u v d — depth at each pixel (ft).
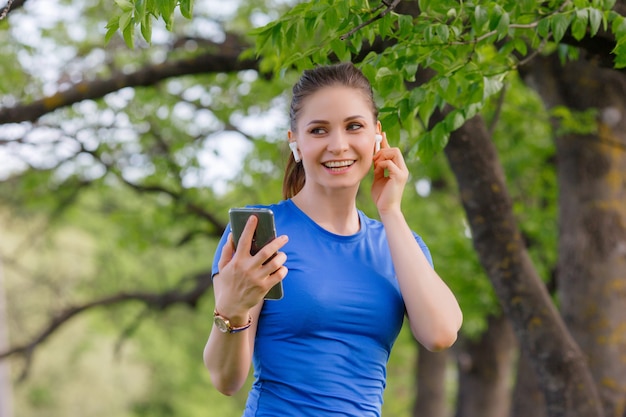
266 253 7.87
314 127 8.84
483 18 11.33
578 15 11.62
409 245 9.09
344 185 8.86
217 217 32.73
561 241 22.88
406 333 42.42
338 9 11.21
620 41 11.45
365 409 8.77
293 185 9.68
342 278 8.77
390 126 12.32
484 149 17.28
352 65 9.07
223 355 8.45
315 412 8.59
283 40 12.64
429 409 42.60
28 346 33.58
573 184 22.58
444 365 43.14
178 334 62.59
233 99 29.14
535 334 18.25
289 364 8.66
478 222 17.79
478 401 38.99
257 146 28.89
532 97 29.78
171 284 46.52
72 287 42.04
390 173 9.37
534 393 28.19
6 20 16.97
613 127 22.13
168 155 30.42
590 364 21.95
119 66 27.86
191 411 77.41
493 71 12.96
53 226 38.06
